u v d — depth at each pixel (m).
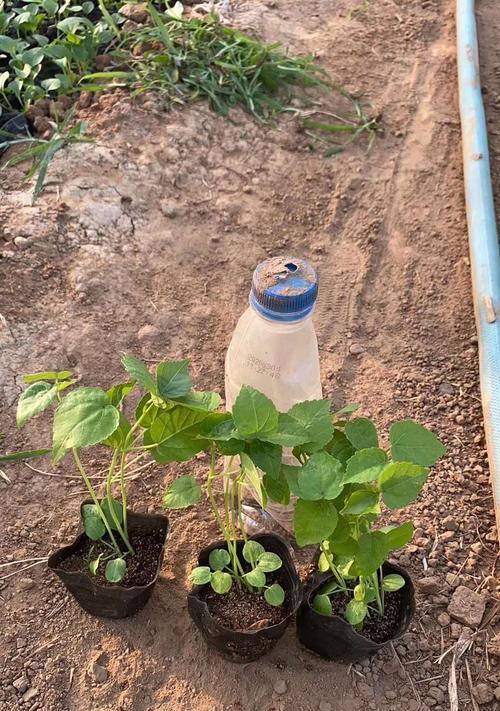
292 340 1.46
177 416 1.40
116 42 3.19
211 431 1.35
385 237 2.76
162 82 2.97
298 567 1.80
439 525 1.97
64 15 3.21
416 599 1.82
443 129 3.19
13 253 2.38
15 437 2.04
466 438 2.21
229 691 1.64
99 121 2.83
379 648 1.57
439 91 3.37
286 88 3.21
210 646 1.67
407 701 1.66
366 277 2.62
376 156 3.04
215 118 2.98
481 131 3.06
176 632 1.72
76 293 2.37
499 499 1.98
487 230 2.69
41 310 2.31
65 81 2.91
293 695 1.64
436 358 2.41
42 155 2.68
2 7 3.11
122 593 1.58
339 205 2.84
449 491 2.06
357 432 1.36
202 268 2.56
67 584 1.63
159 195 2.71
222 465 2.02
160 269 2.53
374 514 1.33
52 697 1.62
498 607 1.82
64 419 1.31
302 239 2.72
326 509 1.27
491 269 2.56
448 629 1.78
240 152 2.93
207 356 2.33
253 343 1.49
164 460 1.46
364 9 3.74
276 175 2.90
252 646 1.56
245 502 1.92
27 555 1.83
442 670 1.71
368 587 1.51
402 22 3.70
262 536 1.64
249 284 2.54
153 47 3.12
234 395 1.65
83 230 2.52
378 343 2.44
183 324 2.40
